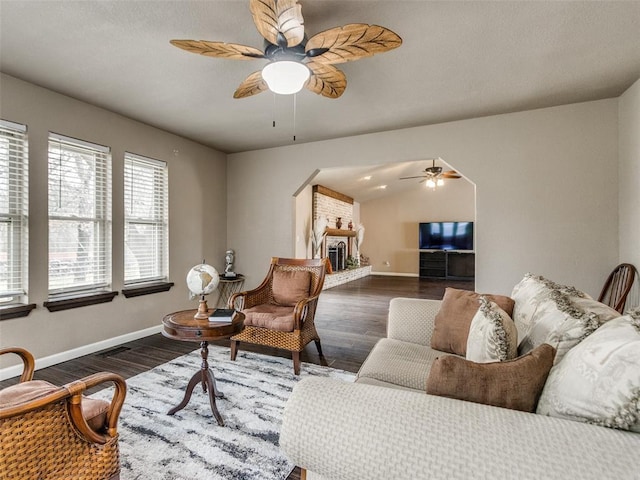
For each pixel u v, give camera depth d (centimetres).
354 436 77
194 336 185
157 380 241
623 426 68
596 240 292
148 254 363
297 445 82
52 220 277
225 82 257
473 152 332
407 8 173
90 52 216
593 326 102
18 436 91
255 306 305
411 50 212
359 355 302
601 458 62
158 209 373
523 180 315
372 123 346
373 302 559
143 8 173
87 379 110
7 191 250
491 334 112
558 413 79
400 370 155
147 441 168
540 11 175
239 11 176
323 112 317
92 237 308
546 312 128
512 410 80
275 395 219
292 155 427
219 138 401
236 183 465
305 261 326
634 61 225
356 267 904
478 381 87
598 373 74
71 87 266
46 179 269
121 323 329
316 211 707
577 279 298
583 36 196
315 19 182
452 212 941
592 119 292
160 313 371
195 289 205
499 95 279
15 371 250
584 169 295
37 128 263
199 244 423
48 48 211
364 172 702
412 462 71
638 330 77
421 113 319
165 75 246
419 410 79
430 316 204
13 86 249
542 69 236
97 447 115
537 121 310
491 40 201
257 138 400
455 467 67
